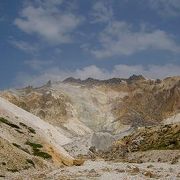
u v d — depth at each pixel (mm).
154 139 171125
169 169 77750
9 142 84750
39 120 166000
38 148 94688
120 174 65750
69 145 181125
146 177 62750
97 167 77625
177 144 152875
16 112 138750
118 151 181125
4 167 72562
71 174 67438
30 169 77688
